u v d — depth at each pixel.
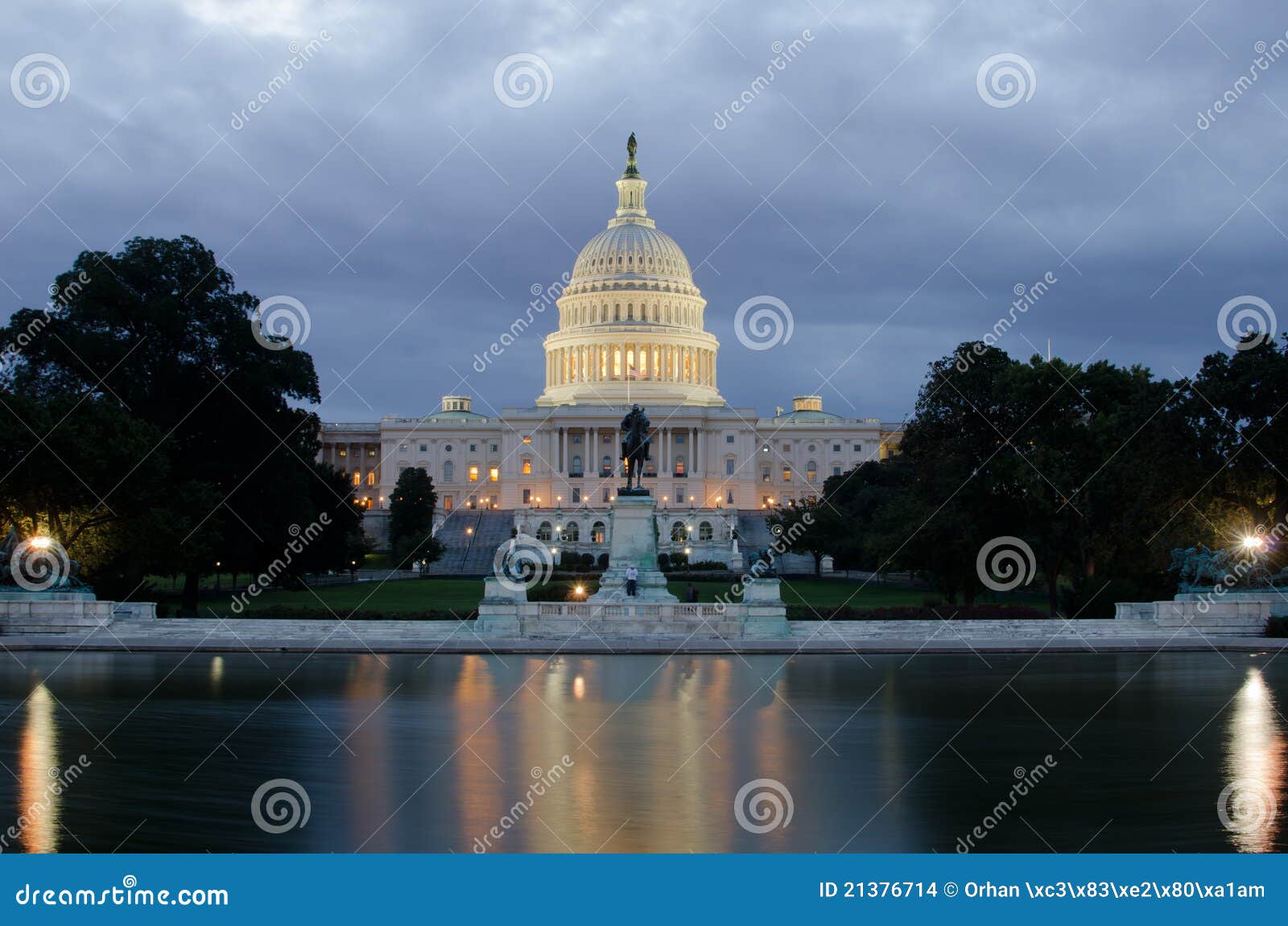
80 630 67.19
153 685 45.72
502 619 67.31
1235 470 76.38
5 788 28.02
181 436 91.19
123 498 77.56
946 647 62.84
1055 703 41.12
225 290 92.56
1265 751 32.22
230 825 25.20
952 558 87.12
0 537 79.00
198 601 98.50
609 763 30.83
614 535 73.19
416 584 131.88
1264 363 74.94
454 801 27.02
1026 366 89.50
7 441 73.25
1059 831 24.95
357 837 24.45
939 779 29.14
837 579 144.00
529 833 24.72
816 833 24.92
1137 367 92.00
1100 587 82.88
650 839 24.47
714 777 29.30
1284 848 23.97
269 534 91.00
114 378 86.94
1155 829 25.06
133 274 89.31
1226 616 69.25
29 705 40.19
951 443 90.69
